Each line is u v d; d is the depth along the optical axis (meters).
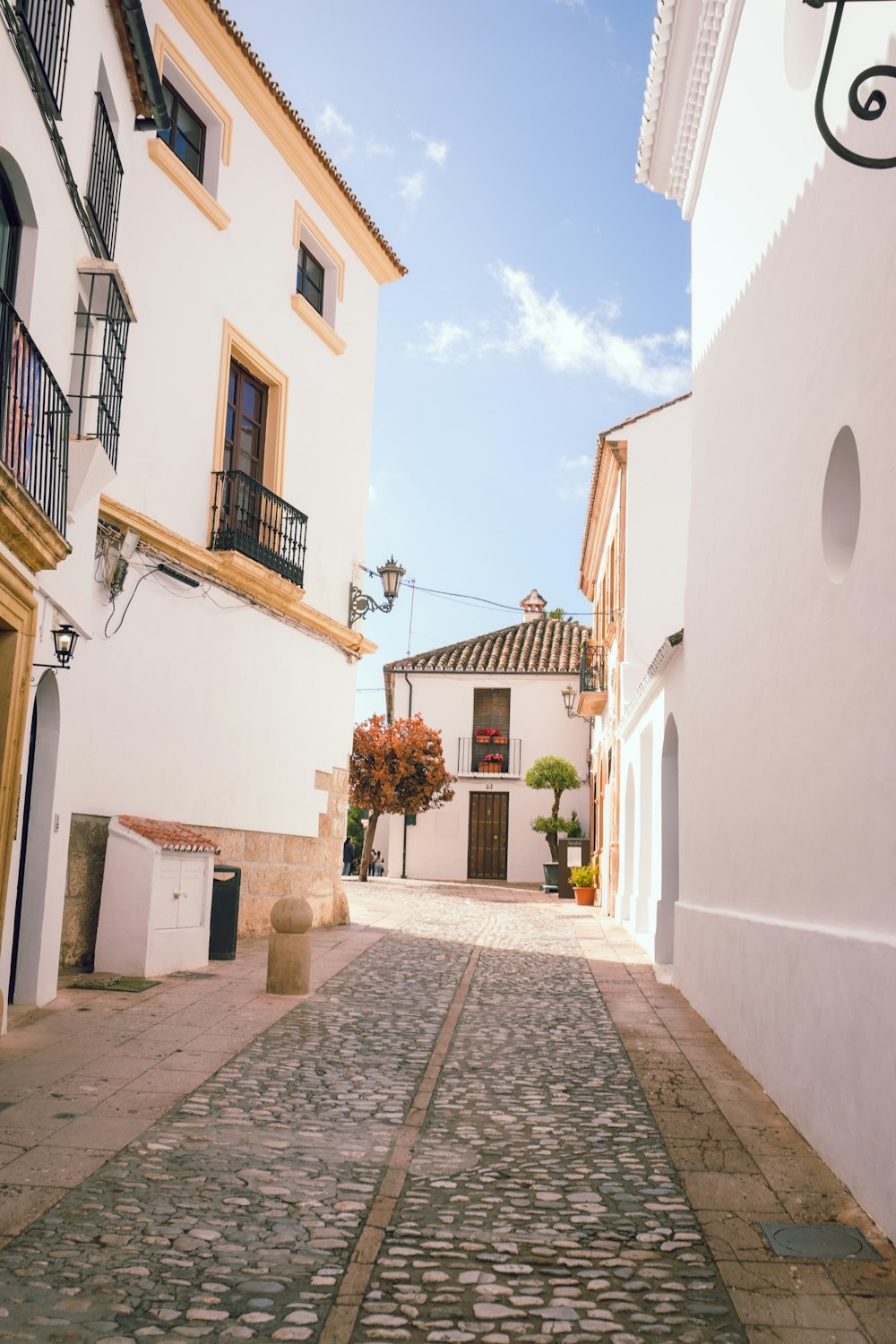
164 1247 4.13
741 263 8.47
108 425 9.37
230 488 14.07
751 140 8.10
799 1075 5.92
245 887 14.31
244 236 14.51
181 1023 8.40
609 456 19.44
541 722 33.78
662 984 11.62
